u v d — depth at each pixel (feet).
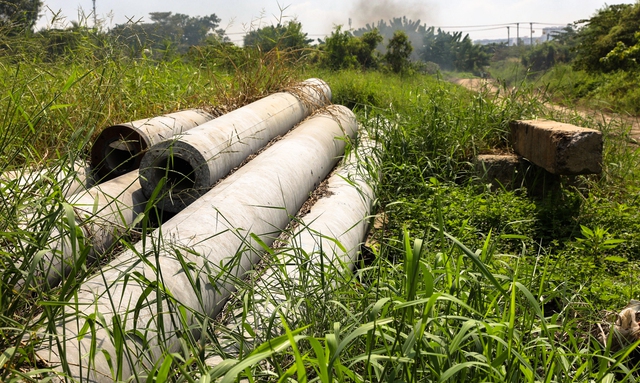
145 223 8.76
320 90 33.01
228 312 11.00
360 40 104.58
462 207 20.51
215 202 14.46
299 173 19.20
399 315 9.77
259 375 8.82
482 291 10.59
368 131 28.32
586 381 9.29
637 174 26.86
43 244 9.02
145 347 8.34
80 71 20.72
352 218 18.04
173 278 10.85
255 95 30.78
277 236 16.11
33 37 17.07
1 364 7.24
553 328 10.11
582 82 82.53
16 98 12.82
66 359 7.72
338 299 11.23
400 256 16.84
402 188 23.03
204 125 20.29
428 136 26.91
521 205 20.94
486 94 30.71
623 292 14.35
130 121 20.88
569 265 15.87
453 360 8.98
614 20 103.14
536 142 22.06
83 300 9.61
